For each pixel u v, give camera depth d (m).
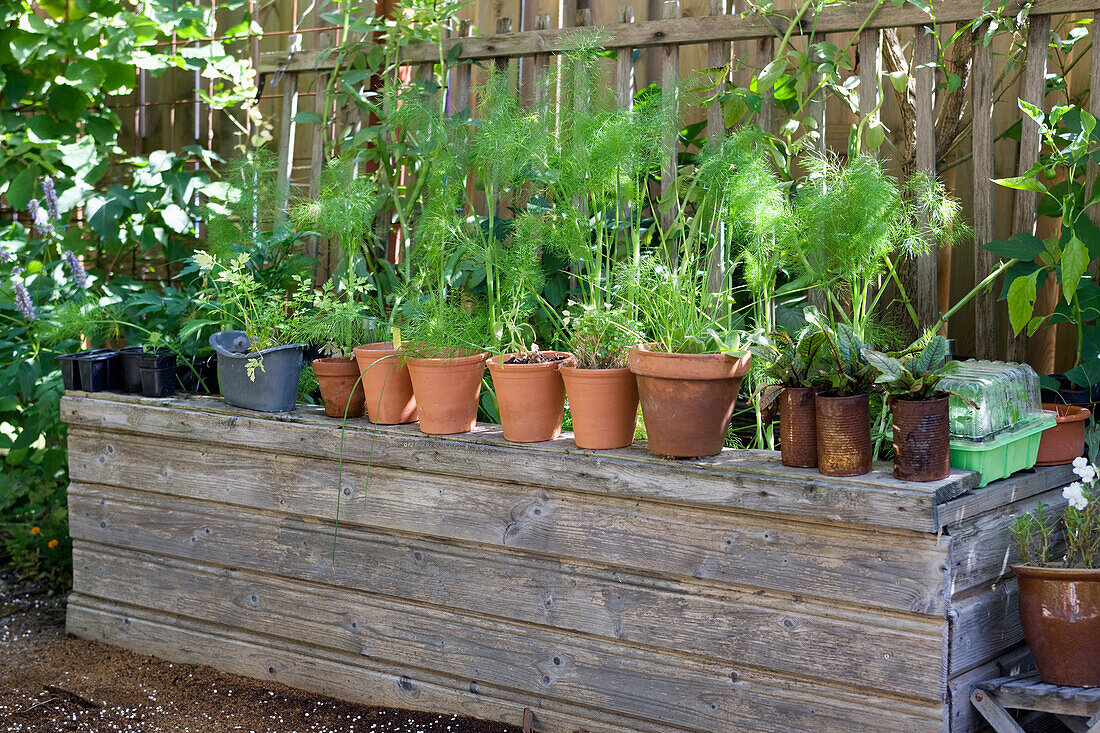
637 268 2.32
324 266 3.35
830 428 1.91
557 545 2.23
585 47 2.60
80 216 4.14
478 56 3.03
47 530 3.54
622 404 2.18
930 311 2.50
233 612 2.69
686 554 2.08
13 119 3.95
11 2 3.90
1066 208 2.28
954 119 2.73
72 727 2.43
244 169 3.12
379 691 2.49
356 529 2.50
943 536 1.83
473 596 2.35
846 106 2.99
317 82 3.27
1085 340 2.38
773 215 2.27
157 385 2.79
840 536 1.92
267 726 2.42
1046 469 2.15
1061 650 1.87
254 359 2.54
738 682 2.06
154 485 2.78
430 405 2.35
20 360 3.40
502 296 2.69
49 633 3.02
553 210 2.59
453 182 2.75
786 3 3.01
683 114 2.78
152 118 4.04
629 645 2.18
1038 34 2.40
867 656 1.91
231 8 3.83
